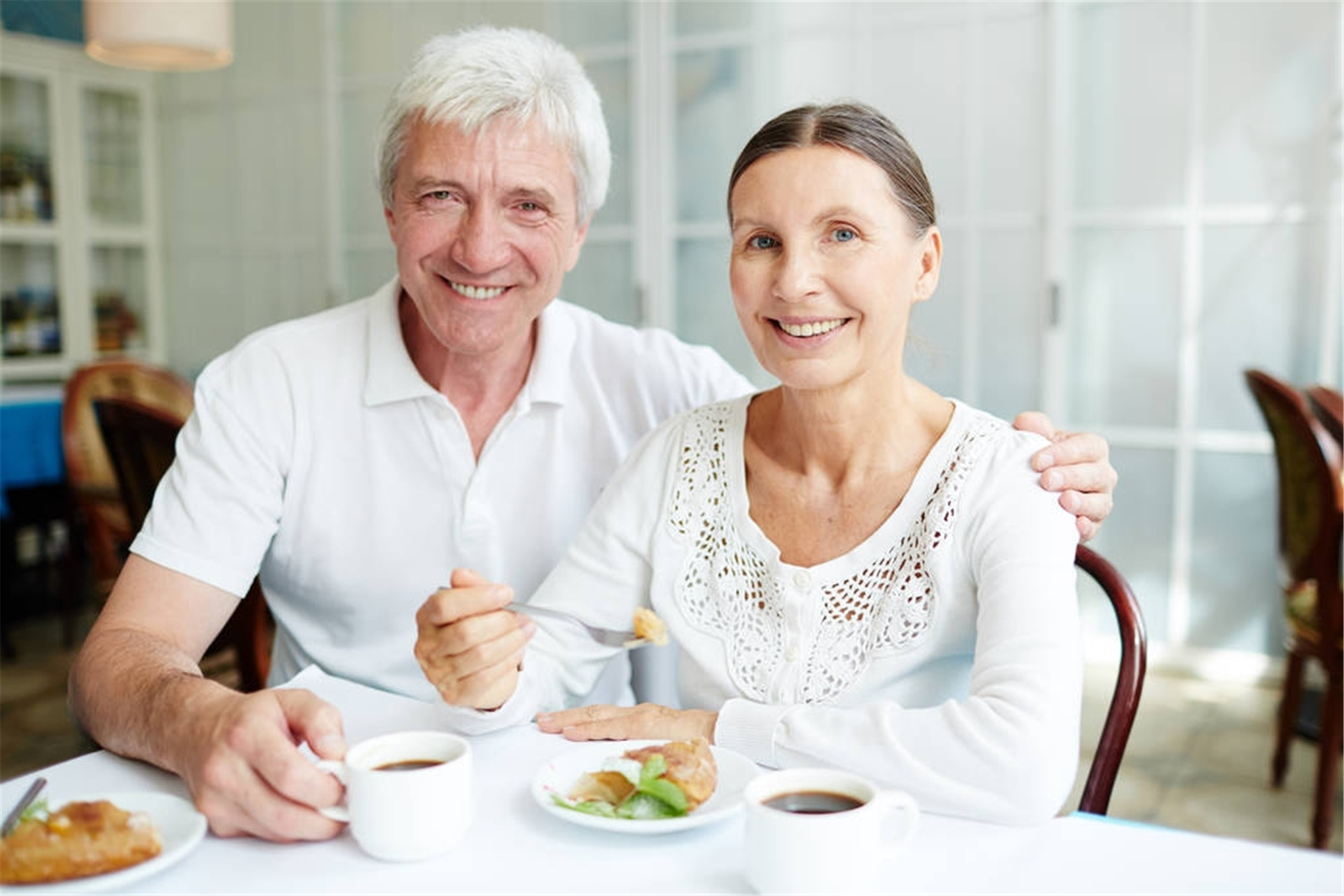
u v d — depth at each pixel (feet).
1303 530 7.65
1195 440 10.44
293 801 2.54
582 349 4.73
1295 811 7.85
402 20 13.92
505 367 4.34
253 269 15.83
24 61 14.92
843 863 2.18
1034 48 10.50
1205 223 10.16
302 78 14.84
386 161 3.96
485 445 4.39
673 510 3.76
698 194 12.19
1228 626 10.54
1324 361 9.89
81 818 2.38
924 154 11.12
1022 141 10.66
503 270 3.93
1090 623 11.05
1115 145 10.41
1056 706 2.75
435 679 3.06
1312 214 9.77
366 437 4.28
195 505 3.95
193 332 16.65
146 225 16.46
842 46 11.32
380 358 4.26
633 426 4.71
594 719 3.23
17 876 2.28
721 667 3.55
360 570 4.34
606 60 12.55
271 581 4.51
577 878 2.37
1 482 12.72
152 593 3.81
